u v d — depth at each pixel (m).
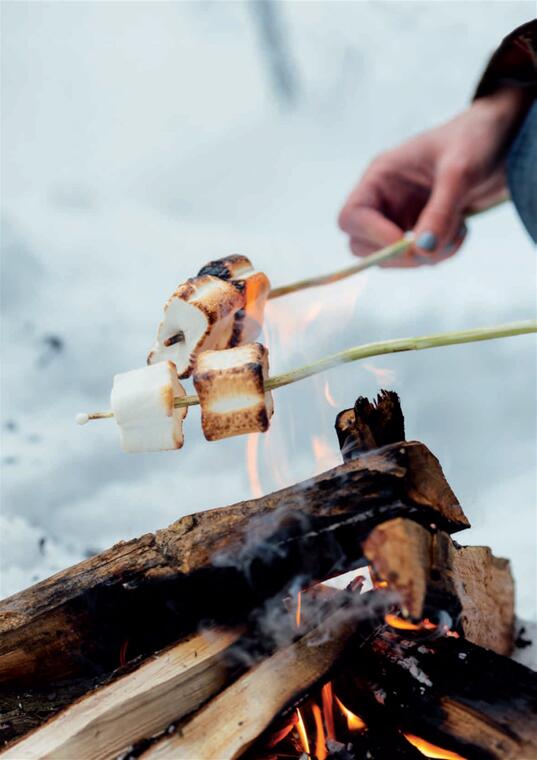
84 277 4.79
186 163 6.52
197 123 7.05
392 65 7.18
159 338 1.81
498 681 1.57
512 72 2.13
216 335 1.79
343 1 7.37
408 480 1.54
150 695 1.56
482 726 1.49
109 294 4.62
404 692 1.60
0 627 1.74
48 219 5.40
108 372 4.01
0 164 6.51
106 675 1.82
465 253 4.88
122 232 5.39
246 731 1.52
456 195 2.07
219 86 7.31
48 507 3.14
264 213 5.84
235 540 1.60
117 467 3.40
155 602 1.70
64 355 4.12
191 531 1.68
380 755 1.58
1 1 8.18
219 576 1.61
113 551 1.78
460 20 7.37
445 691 1.57
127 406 1.58
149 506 3.13
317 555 1.56
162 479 3.31
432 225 2.03
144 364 4.04
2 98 7.43
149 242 5.27
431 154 2.23
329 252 5.18
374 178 2.32
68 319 4.38
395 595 1.64
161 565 1.67
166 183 6.21
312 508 1.55
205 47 7.67
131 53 7.87
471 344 3.96
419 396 3.64
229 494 3.14
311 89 7.16
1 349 4.16
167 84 7.48
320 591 1.87
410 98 6.92
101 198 6.06
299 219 5.71
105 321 4.37
